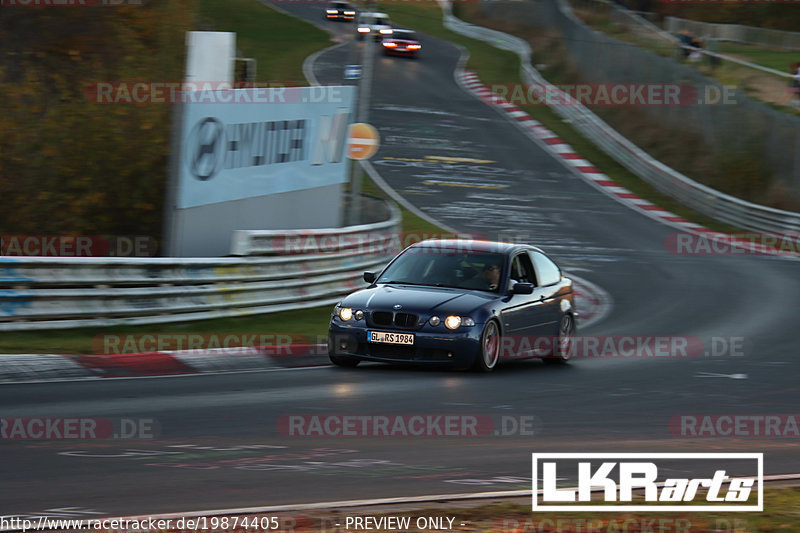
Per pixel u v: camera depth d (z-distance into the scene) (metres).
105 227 63.00
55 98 64.69
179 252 52.28
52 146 62.78
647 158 137.62
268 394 30.38
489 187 125.44
